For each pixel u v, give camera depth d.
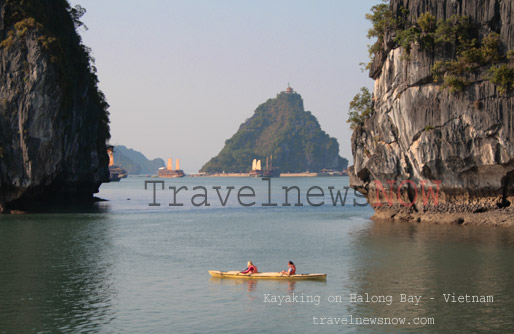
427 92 60.53
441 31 59.62
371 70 70.44
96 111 108.00
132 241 53.44
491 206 59.53
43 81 79.81
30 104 79.50
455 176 59.91
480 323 27.06
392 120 65.69
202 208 98.50
